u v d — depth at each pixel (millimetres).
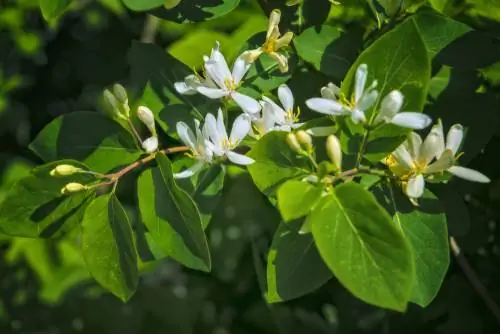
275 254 775
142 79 814
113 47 1448
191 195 803
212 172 805
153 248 809
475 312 924
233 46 873
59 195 802
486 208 900
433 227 782
